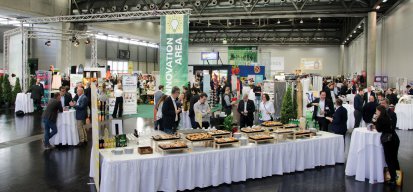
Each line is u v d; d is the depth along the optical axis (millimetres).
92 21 16562
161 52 7559
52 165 5504
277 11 13352
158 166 3947
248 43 28047
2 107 13688
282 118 7160
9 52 14234
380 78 14305
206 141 4406
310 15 13383
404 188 4496
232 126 5164
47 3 16000
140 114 12938
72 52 18016
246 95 7023
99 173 3967
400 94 11883
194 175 4215
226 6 13812
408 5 12703
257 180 4727
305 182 4688
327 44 27641
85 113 7188
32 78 14031
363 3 13180
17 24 16641
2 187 4430
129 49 27297
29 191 4293
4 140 7469
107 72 16719
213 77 15977
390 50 15398
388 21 15875
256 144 4754
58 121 6840
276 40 27422
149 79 18281
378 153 4691
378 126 4645
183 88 7543
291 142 5051
